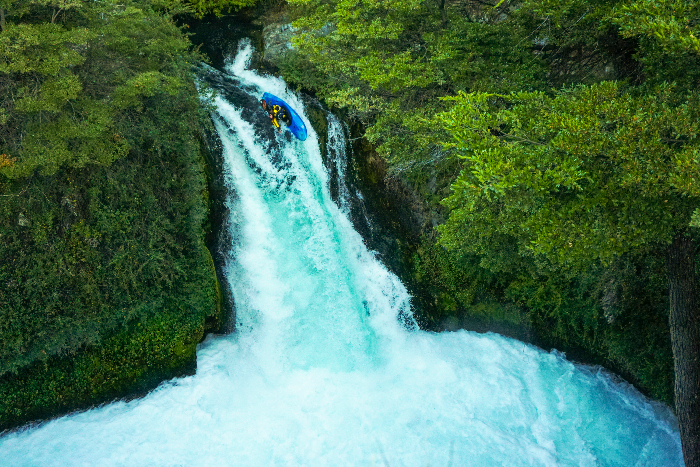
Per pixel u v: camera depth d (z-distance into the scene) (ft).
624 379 47.03
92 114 38.52
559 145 27.50
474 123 30.30
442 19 45.44
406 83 40.29
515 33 42.19
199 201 46.52
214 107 49.34
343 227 52.70
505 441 40.86
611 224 29.32
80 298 41.63
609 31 36.96
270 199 50.34
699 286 39.47
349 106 48.29
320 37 44.57
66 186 40.73
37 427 40.70
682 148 27.45
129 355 43.75
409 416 42.78
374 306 51.90
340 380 46.39
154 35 44.34
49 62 35.19
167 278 45.01
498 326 52.44
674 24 24.89
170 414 41.96
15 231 39.27
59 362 41.81
